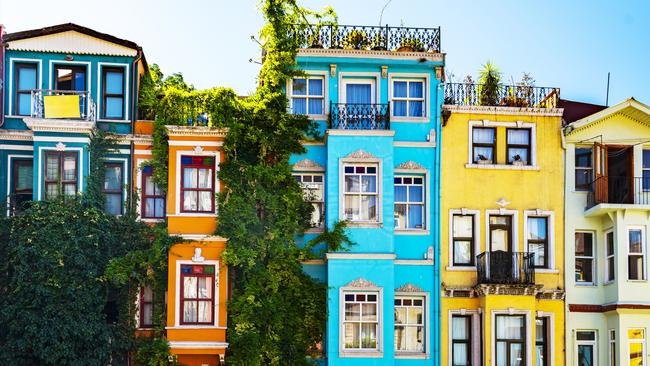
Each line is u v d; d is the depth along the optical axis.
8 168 32.19
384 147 32.59
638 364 32.78
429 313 32.62
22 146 32.38
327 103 33.44
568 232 33.84
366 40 33.94
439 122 33.62
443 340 32.59
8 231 30.80
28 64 33.09
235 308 31.00
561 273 33.56
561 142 34.22
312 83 33.75
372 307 32.00
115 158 32.53
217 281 31.03
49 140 31.83
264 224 32.12
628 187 34.41
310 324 31.70
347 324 31.91
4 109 32.59
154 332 31.12
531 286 32.25
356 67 33.75
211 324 30.84
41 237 30.16
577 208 34.09
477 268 32.97
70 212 30.73
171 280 30.95
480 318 32.69
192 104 32.34
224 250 31.16
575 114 35.88
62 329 29.81
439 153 33.47
